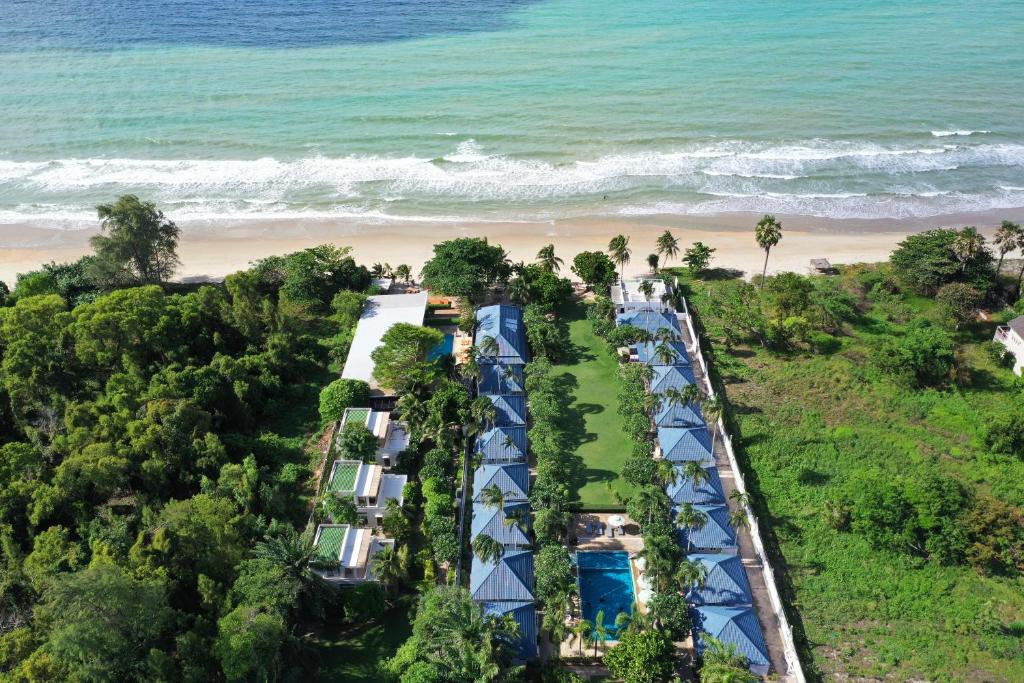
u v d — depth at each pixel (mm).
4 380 87062
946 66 196375
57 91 193500
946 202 141750
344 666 62688
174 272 120562
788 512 75875
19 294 106312
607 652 61750
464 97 183750
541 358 95062
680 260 124875
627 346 99312
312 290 109938
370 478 75188
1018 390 90688
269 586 60750
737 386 94562
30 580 65062
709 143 162000
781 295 103375
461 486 77875
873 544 71562
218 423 85688
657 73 194750
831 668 61094
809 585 68375
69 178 155625
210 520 65625
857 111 173625
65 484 71438
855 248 127312
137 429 77062
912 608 66000
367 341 97500
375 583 66688
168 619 59438
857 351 99938
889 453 82750
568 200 144875
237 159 160625
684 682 59781
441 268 107875
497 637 57812
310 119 175125
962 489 73438
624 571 70625
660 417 84438
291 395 93625
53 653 55125
